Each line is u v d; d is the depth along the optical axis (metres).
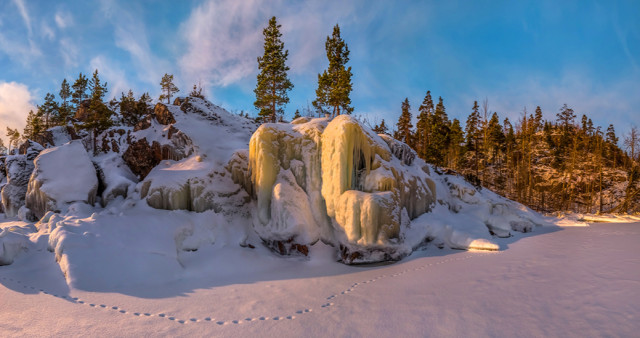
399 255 13.66
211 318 7.43
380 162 15.58
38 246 12.41
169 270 12.15
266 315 7.56
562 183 47.56
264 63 31.06
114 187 18.73
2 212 24.86
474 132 56.09
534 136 63.38
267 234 15.38
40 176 18.17
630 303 6.40
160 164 19.98
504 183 49.75
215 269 13.04
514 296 7.52
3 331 6.66
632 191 39.09
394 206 13.99
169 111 25.45
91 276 10.47
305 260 14.38
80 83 49.69
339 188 14.33
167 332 6.62
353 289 9.66
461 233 15.35
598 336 5.21
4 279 10.31
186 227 14.83
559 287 7.85
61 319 7.38
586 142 52.31
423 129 49.25
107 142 25.91
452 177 23.08
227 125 27.34
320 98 32.75
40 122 45.78
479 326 6.03
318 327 6.65
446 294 8.23
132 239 12.90
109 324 7.07
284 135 16.64
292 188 15.54
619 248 12.23
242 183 17.88
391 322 6.64
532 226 19.89
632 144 43.31
